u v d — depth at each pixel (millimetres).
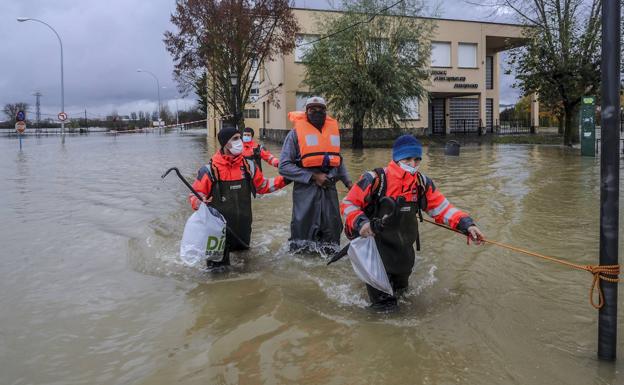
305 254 5953
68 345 3643
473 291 4648
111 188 11688
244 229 5824
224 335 3771
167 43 28297
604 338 3328
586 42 20672
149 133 64062
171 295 4637
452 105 36500
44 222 7828
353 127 26234
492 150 21953
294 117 6074
